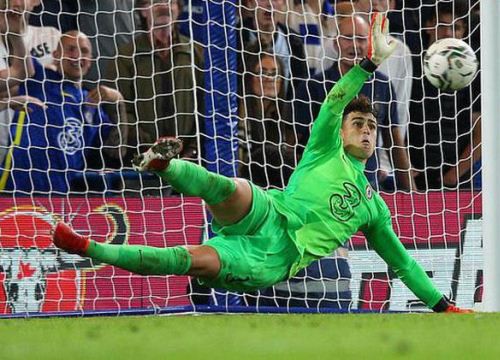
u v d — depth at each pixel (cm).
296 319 2011
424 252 3169
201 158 3083
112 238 3047
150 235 3066
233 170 3066
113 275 3011
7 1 3027
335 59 3198
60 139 3078
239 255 2153
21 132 3047
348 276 3081
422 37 3250
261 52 3114
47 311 2958
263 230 2195
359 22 3184
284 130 3173
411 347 1248
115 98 3123
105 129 3125
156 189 3094
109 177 3086
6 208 2994
